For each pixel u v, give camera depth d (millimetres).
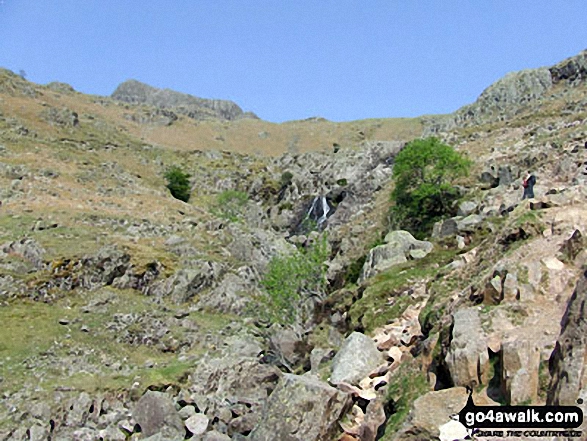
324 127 160125
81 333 29547
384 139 151375
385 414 14117
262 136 148875
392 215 52031
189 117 155625
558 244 16344
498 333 13352
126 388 24078
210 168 96562
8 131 70062
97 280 34719
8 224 39719
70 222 42312
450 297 17922
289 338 29641
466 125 103125
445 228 33844
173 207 54562
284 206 85250
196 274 36469
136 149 93500
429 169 54219
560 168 38406
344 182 84250
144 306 33500
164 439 19125
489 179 51062
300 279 35812
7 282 31938
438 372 13680
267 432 14359
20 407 21766
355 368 16578
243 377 25828
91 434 20578
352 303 28375
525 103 98875
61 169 59000
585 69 97562
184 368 26312
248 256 43344
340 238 55906
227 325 32875
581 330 11492
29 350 26797
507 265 16047
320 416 14227
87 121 98125
